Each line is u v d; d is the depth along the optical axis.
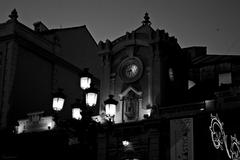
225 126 23.62
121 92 28.38
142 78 28.00
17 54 32.88
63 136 28.83
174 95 29.03
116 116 27.94
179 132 23.77
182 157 23.25
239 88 23.98
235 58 31.30
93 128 16.55
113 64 29.59
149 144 25.06
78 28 40.06
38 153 29.80
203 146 23.16
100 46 30.16
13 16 33.34
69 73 37.91
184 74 31.53
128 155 25.73
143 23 28.94
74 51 38.97
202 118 23.61
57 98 17.59
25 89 33.12
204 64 32.41
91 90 16.62
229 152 23.08
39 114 30.95
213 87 30.00
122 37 29.56
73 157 27.88
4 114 31.28
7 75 32.06
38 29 38.75
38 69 34.75
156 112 25.92
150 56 27.92
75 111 17.27
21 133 30.62
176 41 29.97
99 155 26.36
